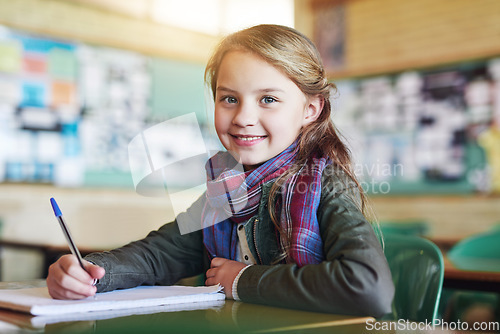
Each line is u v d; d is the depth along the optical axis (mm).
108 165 5750
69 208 5422
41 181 5348
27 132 5305
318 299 896
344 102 6012
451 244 4312
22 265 4910
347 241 974
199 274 1419
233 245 1238
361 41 5930
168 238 1308
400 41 5660
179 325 771
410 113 5582
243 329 752
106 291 1087
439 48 5418
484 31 5141
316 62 1271
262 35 1195
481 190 5098
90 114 5699
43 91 5426
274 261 1160
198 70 6227
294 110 1207
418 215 5422
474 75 5195
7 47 5223
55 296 938
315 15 6238
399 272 1377
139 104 6023
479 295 2432
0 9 5184
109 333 718
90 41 5727
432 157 5414
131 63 6000
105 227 3303
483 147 5105
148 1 6062
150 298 944
